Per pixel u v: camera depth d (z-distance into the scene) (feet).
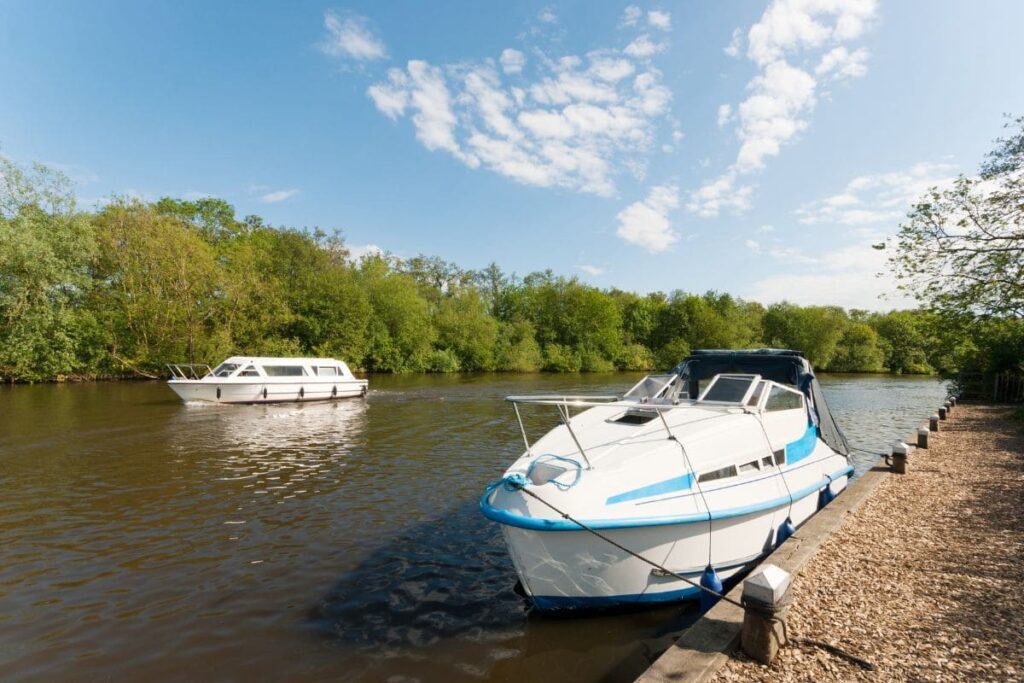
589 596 17.29
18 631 16.96
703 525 17.94
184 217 160.04
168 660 15.47
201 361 110.32
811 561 18.75
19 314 91.25
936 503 25.61
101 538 24.70
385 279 160.45
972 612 15.10
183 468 37.60
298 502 30.07
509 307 222.07
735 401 23.48
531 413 67.97
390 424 58.44
